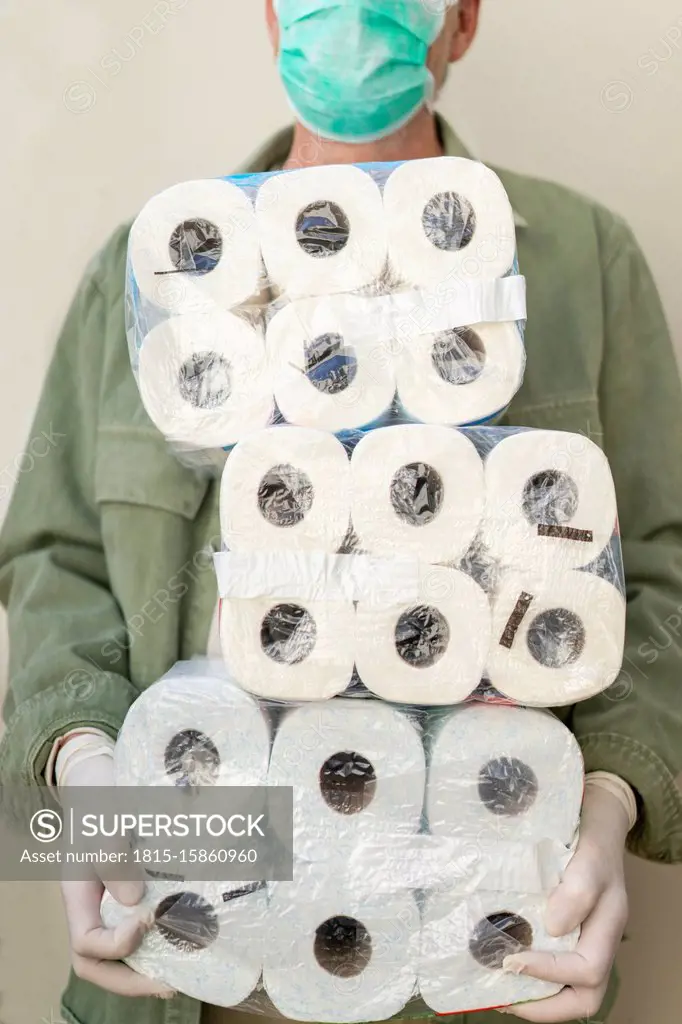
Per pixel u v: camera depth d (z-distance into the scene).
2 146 0.93
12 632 0.78
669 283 0.98
